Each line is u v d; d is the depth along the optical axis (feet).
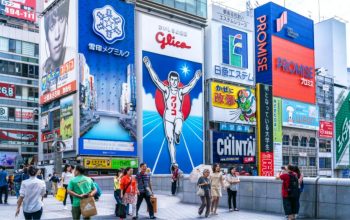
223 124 207.31
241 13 229.04
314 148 264.93
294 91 251.60
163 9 189.06
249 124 220.02
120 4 174.60
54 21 175.94
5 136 193.67
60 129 167.32
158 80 182.60
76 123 158.30
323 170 270.46
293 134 248.93
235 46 221.05
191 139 191.21
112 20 170.71
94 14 165.48
